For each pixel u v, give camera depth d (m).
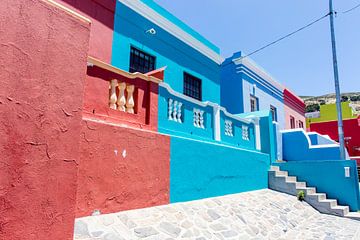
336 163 10.77
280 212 8.52
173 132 7.26
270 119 12.87
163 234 4.86
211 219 6.29
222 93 15.82
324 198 10.42
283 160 14.30
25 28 2.83
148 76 6.39
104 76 5.44
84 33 3.53
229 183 8.80
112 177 4.93
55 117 3.01
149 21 10.18
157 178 5.96
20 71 2.73
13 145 2.60
